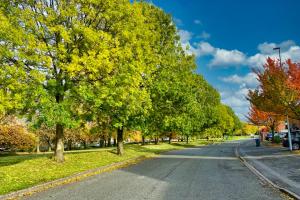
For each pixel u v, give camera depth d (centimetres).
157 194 1178
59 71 2023
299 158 2662
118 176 1730
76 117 2144
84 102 2127
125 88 2170
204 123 7169
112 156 2820
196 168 2131
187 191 1245
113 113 2508
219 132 9506
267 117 5600
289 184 1434
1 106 1684
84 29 1919
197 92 6806
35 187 1311
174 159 2936
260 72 3456
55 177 1598
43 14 1978
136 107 2589
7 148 4825
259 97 3594
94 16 2073
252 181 1540
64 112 1870
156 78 3306
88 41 1958
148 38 2655
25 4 1991
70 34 1922
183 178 1631
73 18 1983
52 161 2152
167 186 1368
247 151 4116
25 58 1794
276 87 3322
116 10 2166
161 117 3653
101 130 3034
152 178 1633
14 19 1855
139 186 1368
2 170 1827
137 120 2956
